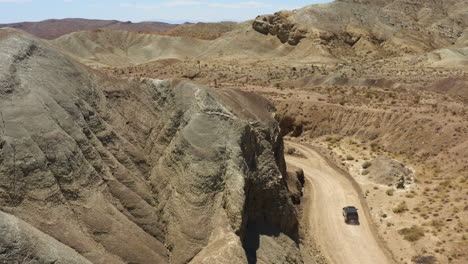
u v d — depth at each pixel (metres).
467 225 34.09
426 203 40.06
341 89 82.19
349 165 53.12
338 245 35.56
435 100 68.69
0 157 20.45
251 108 38.28
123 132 30.23
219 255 22.81
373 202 42.66
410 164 50.69
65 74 28.06
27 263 15.48
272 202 30.72
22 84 24.06
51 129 23.06
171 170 28.23
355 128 64.06
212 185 26.97
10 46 25.67
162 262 23.59
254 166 30.80
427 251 32.38
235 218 25.48
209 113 30.25
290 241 30.25
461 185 41.44
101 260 20.67
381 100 70.75
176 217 25.69
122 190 25.30
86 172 23.62
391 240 35.44
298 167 52.41
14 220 16.38
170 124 31.00
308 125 67.94
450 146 50.44
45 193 20.94
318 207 42.66
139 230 24.31
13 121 21.98
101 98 30.28
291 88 87.88
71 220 21.36
